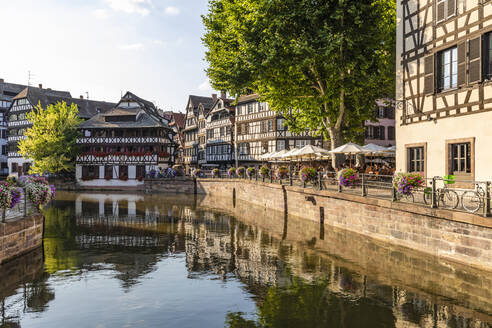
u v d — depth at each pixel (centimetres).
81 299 787
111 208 2522
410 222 1084
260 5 1611
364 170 2006
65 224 1812
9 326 655
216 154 5206
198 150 6019
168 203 2867
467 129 1144
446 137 1230
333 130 1955
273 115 4044
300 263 1027
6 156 6281
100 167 4838
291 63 1617
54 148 4516
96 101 6309
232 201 3014
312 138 3912
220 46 1936
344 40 1591
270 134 4094
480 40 1086
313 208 1747
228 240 1391
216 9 1978
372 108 2014
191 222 1859
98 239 1435
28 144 4434
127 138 4881
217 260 1097
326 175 1798
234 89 1811
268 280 888
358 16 1545
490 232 812
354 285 827
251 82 1778
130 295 809
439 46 1254
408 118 1420
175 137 7069
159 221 1903
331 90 1742
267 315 684
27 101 5509
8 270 997
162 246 1303
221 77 1839
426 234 1019
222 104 5066
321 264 1009
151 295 808
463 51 1149
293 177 2333
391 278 864
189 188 4016
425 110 1327
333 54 1627
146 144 4872
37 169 4488
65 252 1213
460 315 653
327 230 1503
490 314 655
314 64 1720
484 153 1083
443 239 955
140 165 4800
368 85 1714
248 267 1009
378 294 766
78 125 4875
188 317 688
